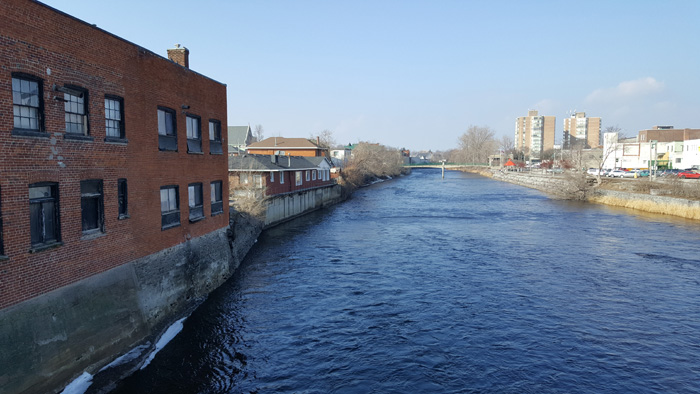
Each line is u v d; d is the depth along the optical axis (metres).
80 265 12.21
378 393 12.41
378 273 24.05
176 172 17.55
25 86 10.66
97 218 13.16
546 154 152.12
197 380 12.91
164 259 16.62
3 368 9.55
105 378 12.12
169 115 17.34
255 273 24.05
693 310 18.38
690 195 45.69
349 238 34.28
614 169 82.81
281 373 13.46
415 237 34.62
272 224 39.88
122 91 14.09
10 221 10.05
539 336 16.00
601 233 35.22
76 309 11.91
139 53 15.01
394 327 16.83
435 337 15.94
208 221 20.78
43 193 11.23
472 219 44.47
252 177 39.12
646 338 15.83
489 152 175.50
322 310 18.58
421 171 193.12
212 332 16.23
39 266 10.84
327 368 13.78
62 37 11.59
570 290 20.97
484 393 12.41
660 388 12.66
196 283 19.20
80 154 12.23
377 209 53.91
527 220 43.12
